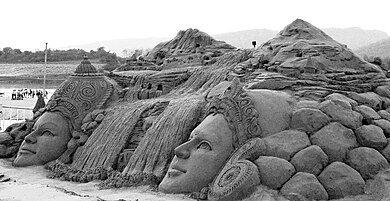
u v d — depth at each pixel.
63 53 75.00
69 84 14.52
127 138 12.53
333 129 10.14
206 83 13.74
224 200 9.21
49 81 48.66
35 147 13.59
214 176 10.09
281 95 11.02
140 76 15.32
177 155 10.46
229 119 10.48
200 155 10.17
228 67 13.95
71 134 13.89
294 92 11.50
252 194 9.16
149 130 12.12
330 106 10.56
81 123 13.98
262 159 9.64
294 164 9.55
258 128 10.31
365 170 9.69
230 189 9.20
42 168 13.28
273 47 13.36
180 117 11.80
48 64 65.62
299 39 13.35
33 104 31.48
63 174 12.42
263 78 11.95
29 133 14.77
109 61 56.69
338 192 9.21
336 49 12.59
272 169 9.37
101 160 12.41
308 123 10.24
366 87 12.12
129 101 14.68
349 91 11.78
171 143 11.43
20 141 14.81
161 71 15.52
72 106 14.08
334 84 11.82
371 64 13.15
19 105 30.83
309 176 9.20
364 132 10.27
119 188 10.87
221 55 15.89
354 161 9.78
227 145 10.28
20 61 72.00
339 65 12.44
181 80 14.85
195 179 10.02
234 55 14.42
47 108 14.15
